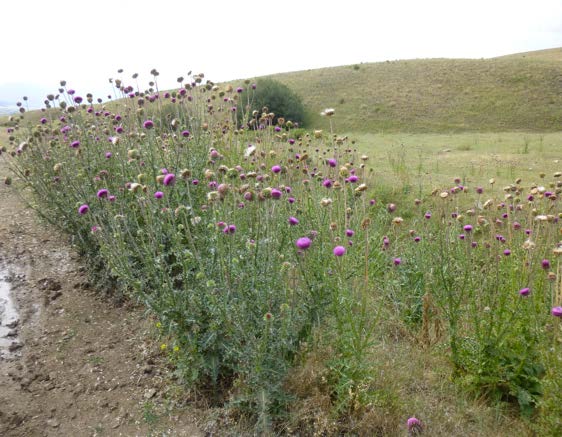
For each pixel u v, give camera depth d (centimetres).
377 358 340
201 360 302
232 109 630
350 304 309
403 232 625
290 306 309
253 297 308
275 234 346
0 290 451
